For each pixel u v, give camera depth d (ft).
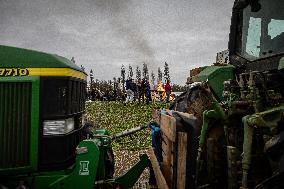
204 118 10.71
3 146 10.84
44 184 11.10
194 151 10.05
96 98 117.60
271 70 10.33
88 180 10.95
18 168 10.87
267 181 6.71
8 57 10.90
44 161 11.09
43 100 11.02
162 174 12.55
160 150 14.40
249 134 8.05
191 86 14.88
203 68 16.25
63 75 11.20
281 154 6.89
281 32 10.29
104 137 12.90
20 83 10.88
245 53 12.27
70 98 11.56
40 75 11.00
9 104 10.83
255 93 9.52
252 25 11.84
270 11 10.85
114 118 49.70
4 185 10.83
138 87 72.90
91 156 10.98
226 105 11.27
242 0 11.02
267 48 10.84
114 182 12.46
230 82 11.65
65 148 11.36
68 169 11.39
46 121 11.04
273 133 7.73
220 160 10.93
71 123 11.84
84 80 13.88
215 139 11.05
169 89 76.95
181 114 11.30
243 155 8.20
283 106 8.67
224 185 10.90
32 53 11.09
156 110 15.84
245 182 8.02
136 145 29.63
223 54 15.78
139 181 17.97
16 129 10.89
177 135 10.57
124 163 23.31
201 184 10.66
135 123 43.65
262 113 7.95
